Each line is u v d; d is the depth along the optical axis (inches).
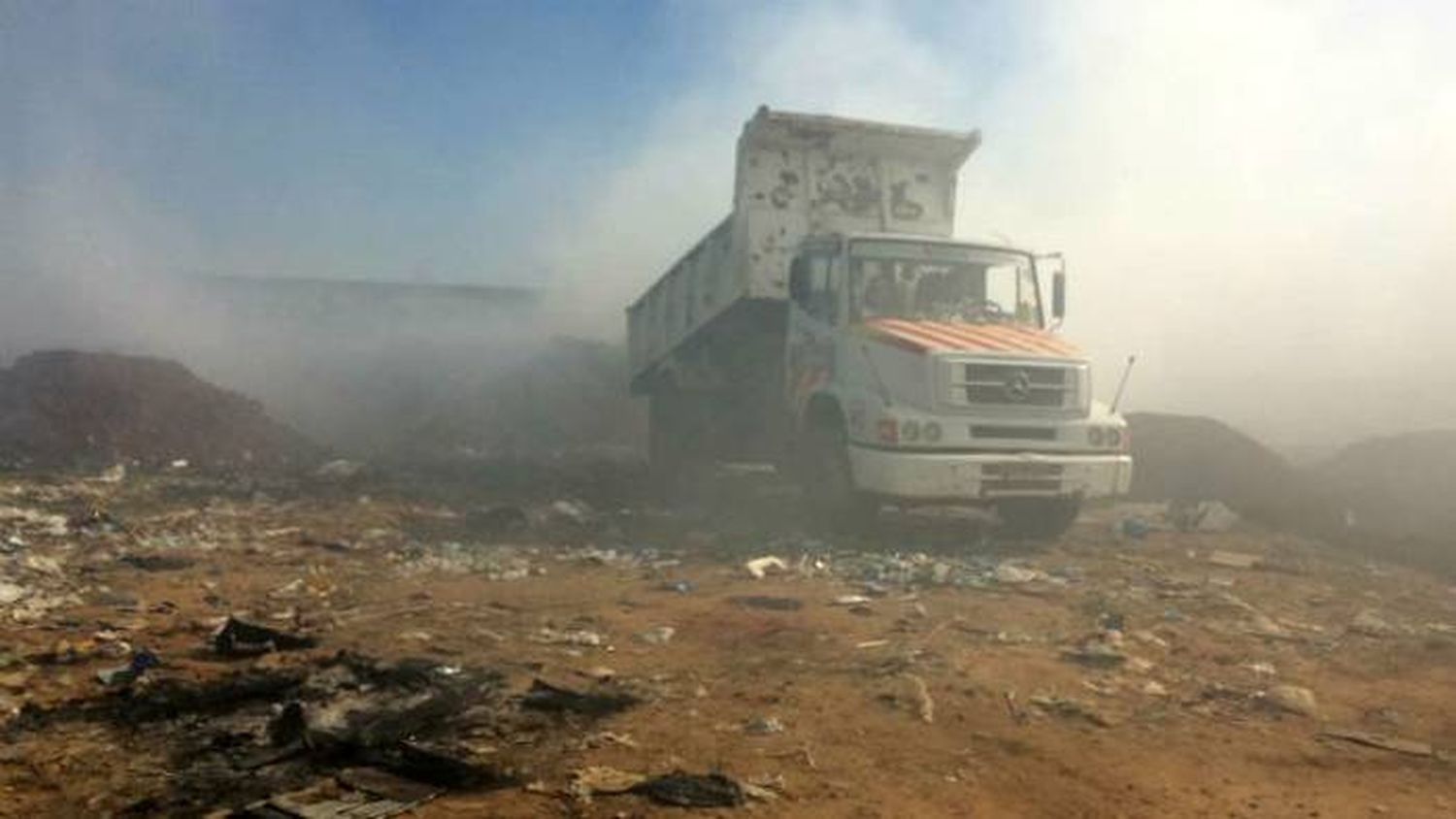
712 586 336.8
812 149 517.0
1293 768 191.2
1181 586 350.3
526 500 542.9
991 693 227.0
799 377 479.8
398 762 181.0
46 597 306.0
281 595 316.8
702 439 593.9
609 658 248.5
